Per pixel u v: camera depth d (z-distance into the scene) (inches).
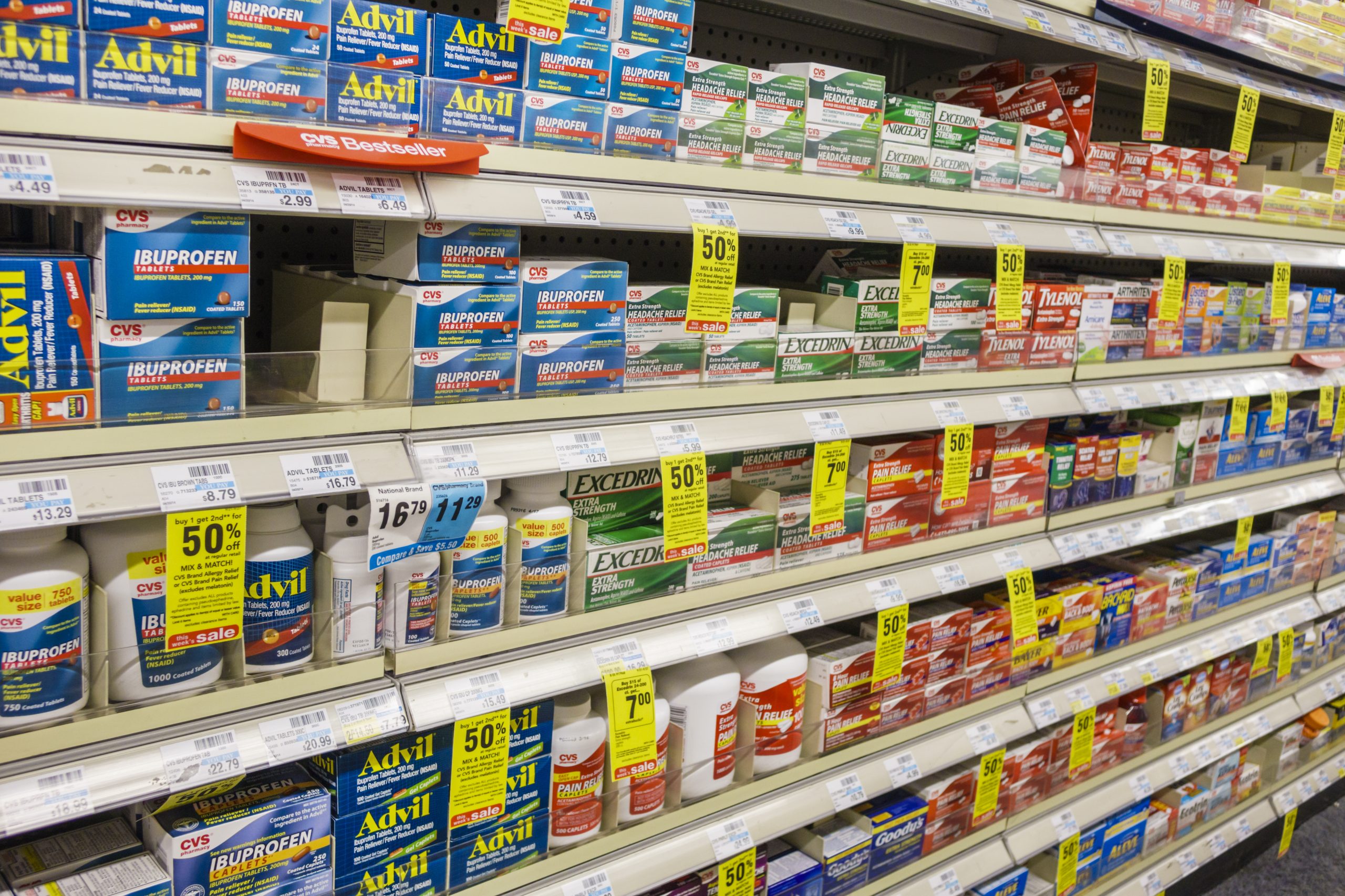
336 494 60.8
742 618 76.1
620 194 62.6
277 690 54.7
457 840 62.3
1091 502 105.7
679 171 65.7
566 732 67.1
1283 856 136.0
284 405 53.9
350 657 57.8
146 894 50.1
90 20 44.6
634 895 69.2
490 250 58.4
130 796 48.6
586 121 61.7
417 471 56.2
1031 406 93.7
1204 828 126.6
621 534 71.1
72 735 48.2
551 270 61.9
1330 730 148.6
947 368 89.4
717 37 88.8
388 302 58.6
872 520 85.2
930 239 80.2
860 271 88.0
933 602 98.9
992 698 97.7
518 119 58.8
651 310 68.8
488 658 63.5
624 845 71.2
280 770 58.7
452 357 58.4
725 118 68.7
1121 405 101.7
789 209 71.9
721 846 74.7
